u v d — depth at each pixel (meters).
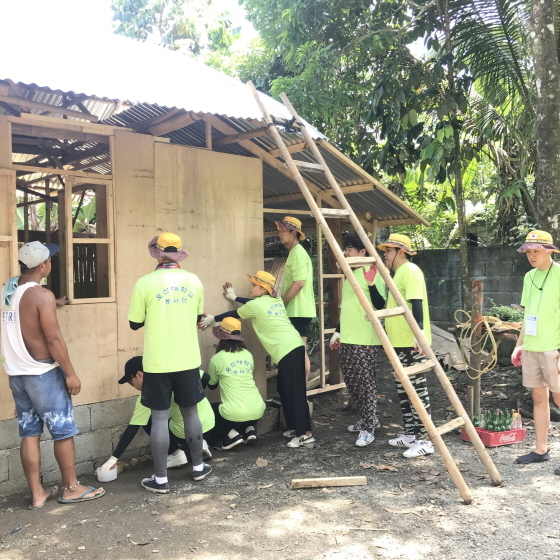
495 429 4.71
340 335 4.92
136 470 4.38
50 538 3.24
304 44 8.31
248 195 5.41
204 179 5.06
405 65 7.93
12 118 3.97
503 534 3.13
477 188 11.02
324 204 6.62
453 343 8.08
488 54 7.77
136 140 4.60
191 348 3.97
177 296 3.93
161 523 3.41
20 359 3.58
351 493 3.79
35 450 3.68
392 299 4.68
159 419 3.90
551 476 3.96
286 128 4.69
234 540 3.16
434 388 6.78
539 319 4.16
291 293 5.30
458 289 9.51
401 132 7.70
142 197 4.64
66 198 4.28
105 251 4.97
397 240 4.69
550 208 5.84
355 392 4.89
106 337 4.43
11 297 3.60
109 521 3.45
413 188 10.95
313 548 3.04
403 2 7.86
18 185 6.67
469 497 3.55
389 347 3.88
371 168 8.18
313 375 6.83
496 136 8.66
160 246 4.05
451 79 7.59
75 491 3.76
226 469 4.35
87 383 4.33
